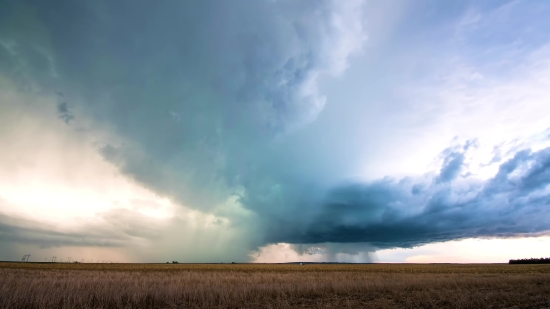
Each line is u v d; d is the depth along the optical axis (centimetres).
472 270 6950
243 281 2642
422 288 2252
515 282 2720
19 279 2098
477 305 1427
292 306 1505
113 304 1423
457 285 2405
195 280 2675
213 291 1766
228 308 1452
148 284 2127
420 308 1427
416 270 7075
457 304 1406
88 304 1368
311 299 1767
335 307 1459
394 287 2228
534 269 7394
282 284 2214
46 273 3791
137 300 1456
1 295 1339
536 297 1720
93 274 3584
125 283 2111
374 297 1848
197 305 1484
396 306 1495
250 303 1559
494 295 1766
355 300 1720
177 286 1975
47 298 1341
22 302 1294
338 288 2092
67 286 1722
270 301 1625
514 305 1484
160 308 1447
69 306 1269
